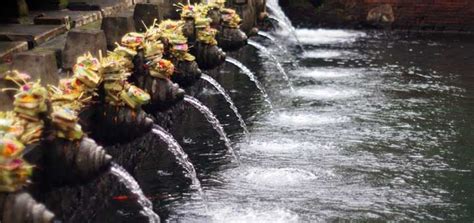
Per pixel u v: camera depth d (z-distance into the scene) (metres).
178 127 10.38
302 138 11.20
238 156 10.18
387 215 8.14
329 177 9.38
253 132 11.48
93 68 6.80
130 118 6.96
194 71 9.88
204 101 12.65
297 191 8.83
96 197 7.15
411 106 13.56
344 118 12.55
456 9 23.59
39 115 5.65
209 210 8.14
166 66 8.23
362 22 24.34
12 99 5.95
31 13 11.77
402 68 17.61
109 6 12.79
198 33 11.07
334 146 10.82
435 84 15.66
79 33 7.73
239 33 12.98
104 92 6.88
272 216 8.00
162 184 8.77
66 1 12.51
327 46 21.09
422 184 9.21
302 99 14.02
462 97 14.34
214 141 10.71
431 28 23.88
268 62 18.00
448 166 9.96
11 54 8.45
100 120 6.95
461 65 18.02
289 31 22.25
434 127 12.04
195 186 8.77
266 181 9.16
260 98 13.81
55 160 5.81
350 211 8.22
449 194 8.87
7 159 4.88
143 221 7.51
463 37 22.94
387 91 14.88
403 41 22.08
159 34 9.32
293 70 17.20
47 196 5.98
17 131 5.33
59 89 6.52
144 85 8.19
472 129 11.90
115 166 6.88
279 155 10.29
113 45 8.84
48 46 9.19
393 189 8.99
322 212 8.16
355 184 9.13
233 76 15.09
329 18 24.52
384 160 10.17
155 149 9.14
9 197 4.91
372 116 12.72
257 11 18.38
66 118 5.73
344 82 15.83
